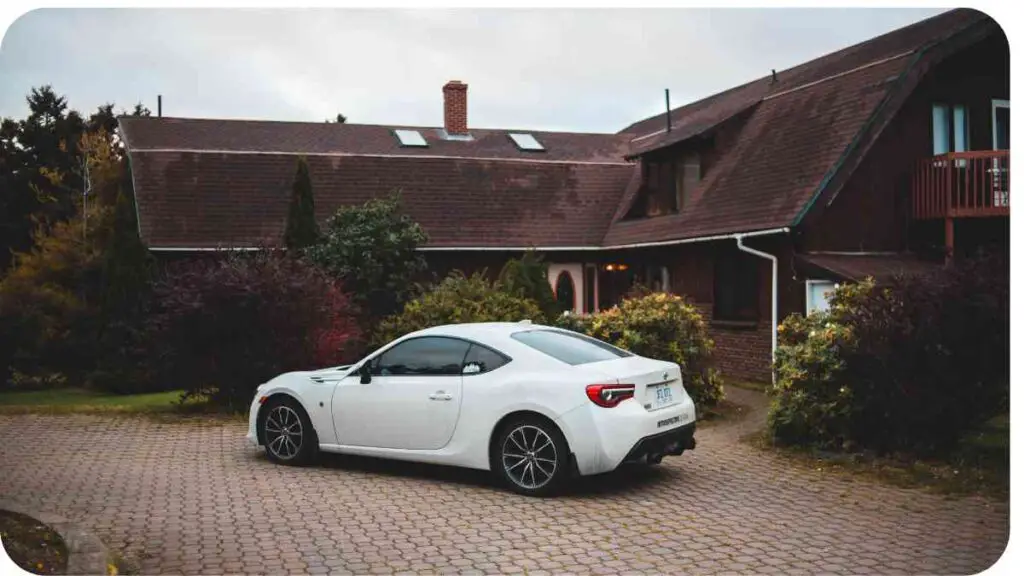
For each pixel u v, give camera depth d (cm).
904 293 851
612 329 1200
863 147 1432
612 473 787
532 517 636
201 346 1212
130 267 1764
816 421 885
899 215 1490
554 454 679
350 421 782
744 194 1627
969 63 1534
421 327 1299
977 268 829
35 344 1902
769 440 935
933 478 761
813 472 794
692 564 537
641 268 1944
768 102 1869
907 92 1452
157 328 1231
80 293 2119
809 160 1515
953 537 592
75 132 2842
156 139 2123
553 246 2022
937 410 816
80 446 933
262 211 1962
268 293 1196
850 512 655
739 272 1608
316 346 1229
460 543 577
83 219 2305
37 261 2178
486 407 710
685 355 1177
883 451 862
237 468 812
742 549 566
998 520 631
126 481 757
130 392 1731
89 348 1962
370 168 2134
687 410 734
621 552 559
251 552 560
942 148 1518
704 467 816
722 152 1841
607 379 676
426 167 2178
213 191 1970
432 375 748
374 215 1798
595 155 2392
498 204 2125
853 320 870
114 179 2339
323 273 1326
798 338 977
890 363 834
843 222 1459
